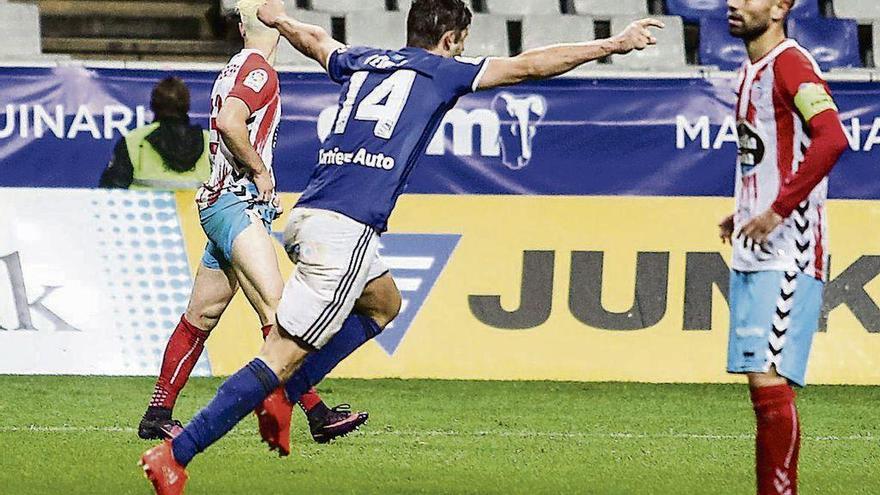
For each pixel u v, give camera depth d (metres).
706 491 18.98
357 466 20.58
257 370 16.28
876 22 43.72
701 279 30.36
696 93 30.31
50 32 43.66
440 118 16.81
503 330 30.20
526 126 30.25
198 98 30.00
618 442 23.20
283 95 29.95
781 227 16.06
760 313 16.16
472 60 16.78
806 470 20.97
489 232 30.27
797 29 42.94
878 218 30.25
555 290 30.28
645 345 30.27
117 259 29.84
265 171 20.56
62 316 29.70
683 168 30.41
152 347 29.81
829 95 15.73
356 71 17.16
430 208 30.17
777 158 16.08
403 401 27.23
